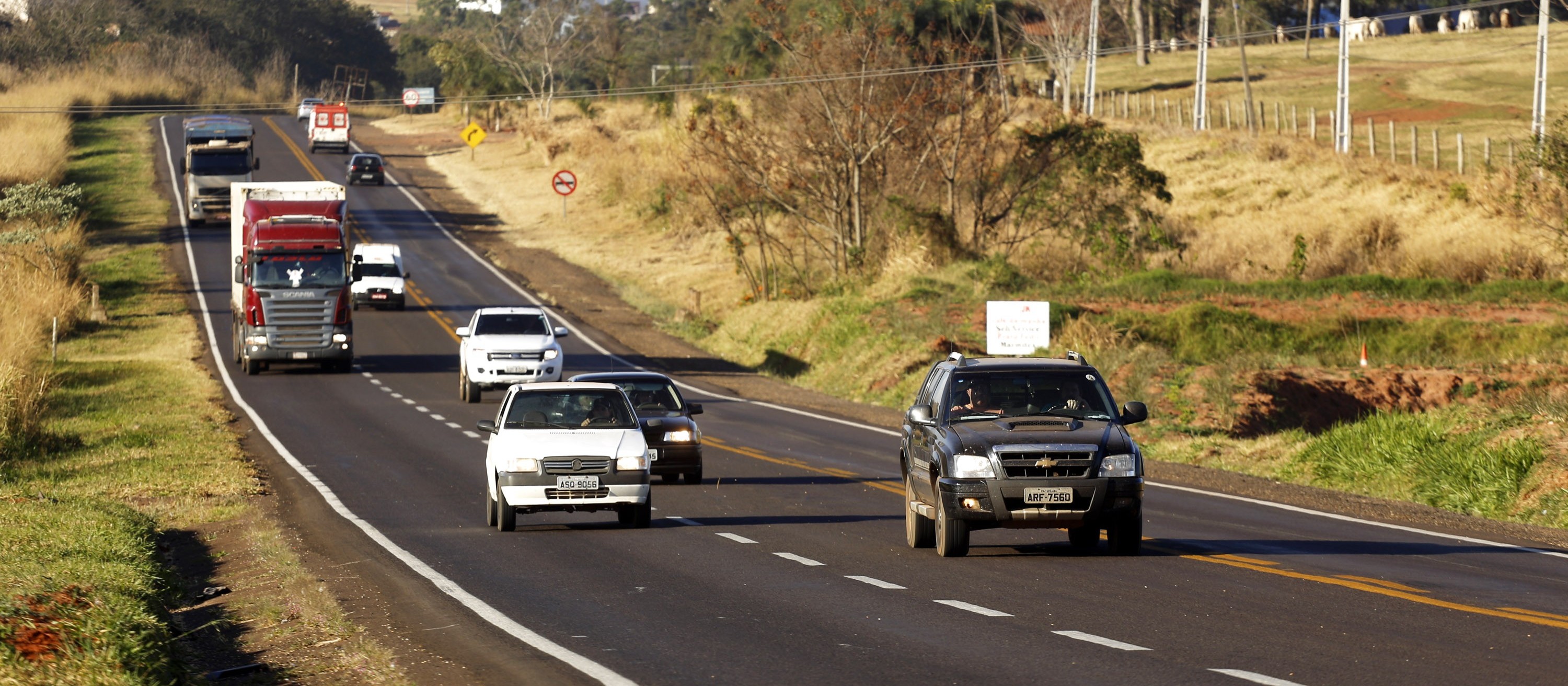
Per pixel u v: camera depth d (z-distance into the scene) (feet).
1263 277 288.92
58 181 477.36
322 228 230.07
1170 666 53.57
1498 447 128.77
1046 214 318.04
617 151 499.10
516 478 96.32
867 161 309.42
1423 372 182.70
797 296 315.78
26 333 237.45
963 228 316.40
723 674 53.88
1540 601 68.49
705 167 360.69
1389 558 84.23
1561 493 116.26
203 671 58.75
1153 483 129.59
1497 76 584.40
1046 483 78.43
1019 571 78.38
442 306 321.52
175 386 206.39
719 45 531.50
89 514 98.12
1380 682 50.47
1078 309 237.04
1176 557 84.23
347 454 149.07
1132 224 319.47
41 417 161.48
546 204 478.18
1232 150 419.13
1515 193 282.56
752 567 81.05
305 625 66.74
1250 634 59.82
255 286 226.38
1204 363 192.95
